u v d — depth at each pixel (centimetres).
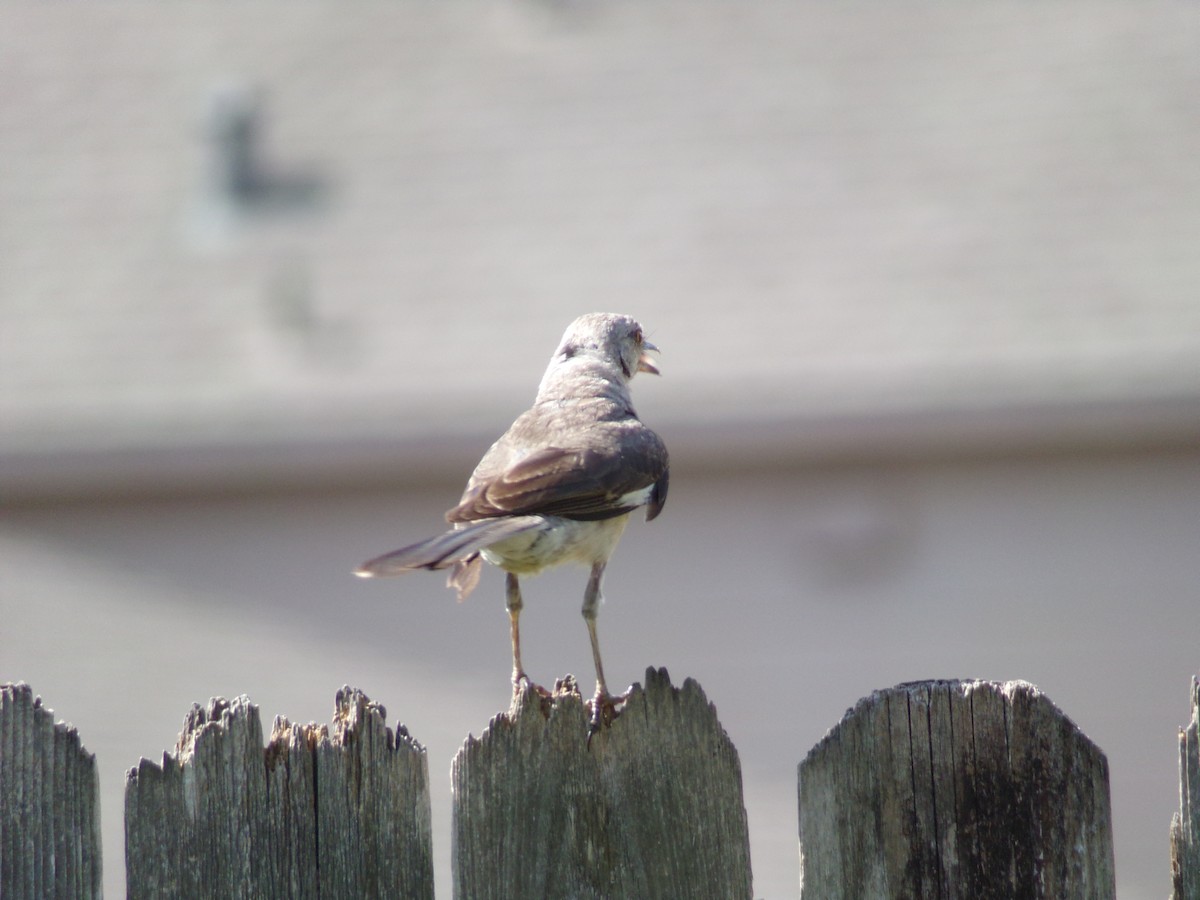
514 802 471
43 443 1463
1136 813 1356
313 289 1605
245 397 1483
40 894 461
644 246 1593
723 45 1836
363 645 1458
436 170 1725
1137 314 1460
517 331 1523
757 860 1205
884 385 1412
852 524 1441
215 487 1489
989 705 466
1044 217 1573
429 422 1441
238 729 464
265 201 1727
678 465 1454
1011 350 1434
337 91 1845
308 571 1477
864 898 466
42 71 1917
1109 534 1430
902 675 1420
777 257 1561
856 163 1664
